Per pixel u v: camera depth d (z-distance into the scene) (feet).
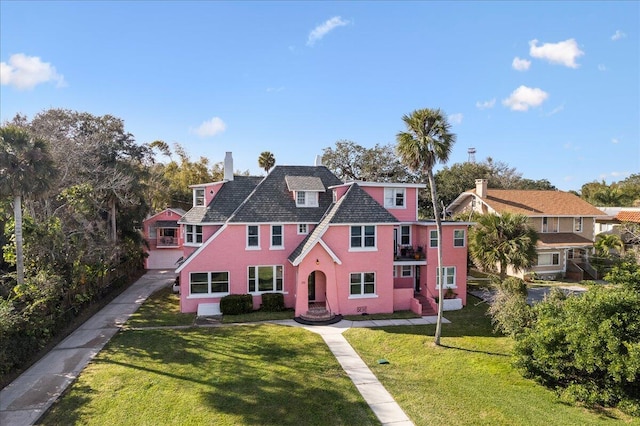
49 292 61.21
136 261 122.11
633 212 135.03
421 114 55.83
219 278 81.25
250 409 40.47
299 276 75.46
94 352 56.44
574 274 116.67
